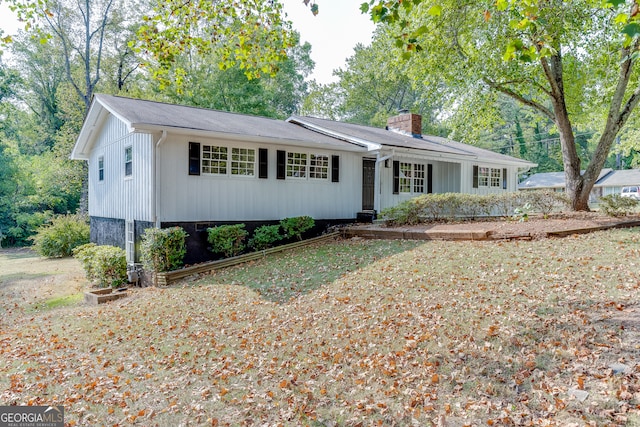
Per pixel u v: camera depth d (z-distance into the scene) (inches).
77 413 161.9
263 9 256.4
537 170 1653.5
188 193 435.2
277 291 316.5
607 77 565.0
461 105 521.0
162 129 394.0
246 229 476.7
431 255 353.4
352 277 319.0
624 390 133.3
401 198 640.4
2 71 1005.2
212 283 370.6
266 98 1179.9
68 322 305.1
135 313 305.6
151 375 193.9
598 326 183.2
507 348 176.9
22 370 212.4
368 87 1422.2
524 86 546.0
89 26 1013.2
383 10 154.6
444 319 216.1
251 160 480.1
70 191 994.1
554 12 401.4
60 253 719.7
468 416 135.9
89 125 587.2
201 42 267.6
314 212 535.5
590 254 306.8
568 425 121.9
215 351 217.5
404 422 138.0
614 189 1238.9
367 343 202.5
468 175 697.6
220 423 147.9
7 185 982.4
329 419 144.6
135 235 463.8
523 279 264.7
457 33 484.7
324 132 601.3
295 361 194.5
